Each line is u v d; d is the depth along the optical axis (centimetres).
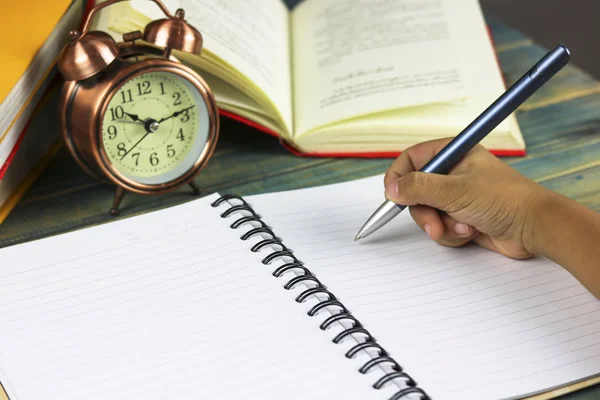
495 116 82
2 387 68
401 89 108
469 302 78
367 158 108
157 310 75
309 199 94
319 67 117
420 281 81
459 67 112
